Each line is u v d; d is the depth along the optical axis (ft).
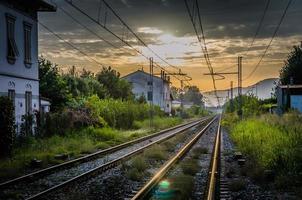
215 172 47.60
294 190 38.70
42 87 113.09
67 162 55.36
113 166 56.70
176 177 44.57
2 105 62.13
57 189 38.32
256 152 64.39
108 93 205.36
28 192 38.50
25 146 70.74
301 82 220.43
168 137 108.27
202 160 63.72
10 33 78.95
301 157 49.21
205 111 510.58
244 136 89.51
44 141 77.97
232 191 38.93
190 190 37.93
